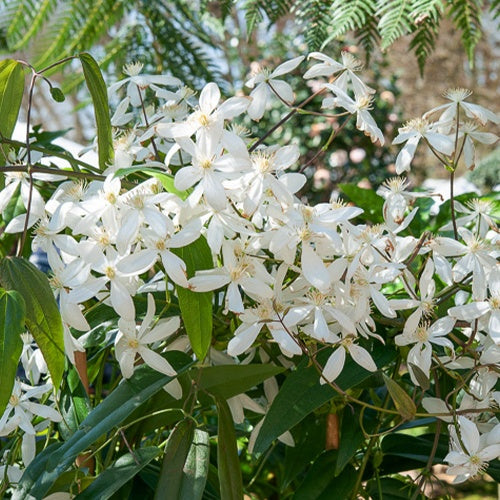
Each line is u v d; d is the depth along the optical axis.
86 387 1.10
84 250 0.96
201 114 0.94
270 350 1.10
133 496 1.06
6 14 1.55
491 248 1.03
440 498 1.14
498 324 0.99
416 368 0.99
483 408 1.00
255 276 0.97
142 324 1.01
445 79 6.32
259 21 1.36
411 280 1.03
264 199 0.98
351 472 1.10
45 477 0.99
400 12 1.24
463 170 5.90
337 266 0.98
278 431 1.00
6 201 1.03
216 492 1.11
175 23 1.73
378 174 4.47
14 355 0.91
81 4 1.59
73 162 1.06
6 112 1.06
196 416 1.14
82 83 1.71
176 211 0.96
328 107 1.06
